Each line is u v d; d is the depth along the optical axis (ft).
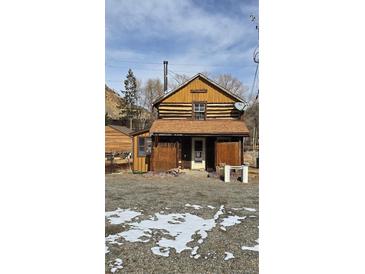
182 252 14.52
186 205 24.21
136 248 14.96
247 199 26.71
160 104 50.49
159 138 47.55
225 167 37.63
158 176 41.86
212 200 26.20
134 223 19.08
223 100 49.75
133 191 30.55
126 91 123.44
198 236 16.71
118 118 125.08
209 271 12.66
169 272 12.53
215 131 44.83
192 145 48.70
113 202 25.22
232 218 20.38
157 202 25.29
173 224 18.93
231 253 14.46
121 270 12.67
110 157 59.88
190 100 50.21
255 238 16.38
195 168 48.55
